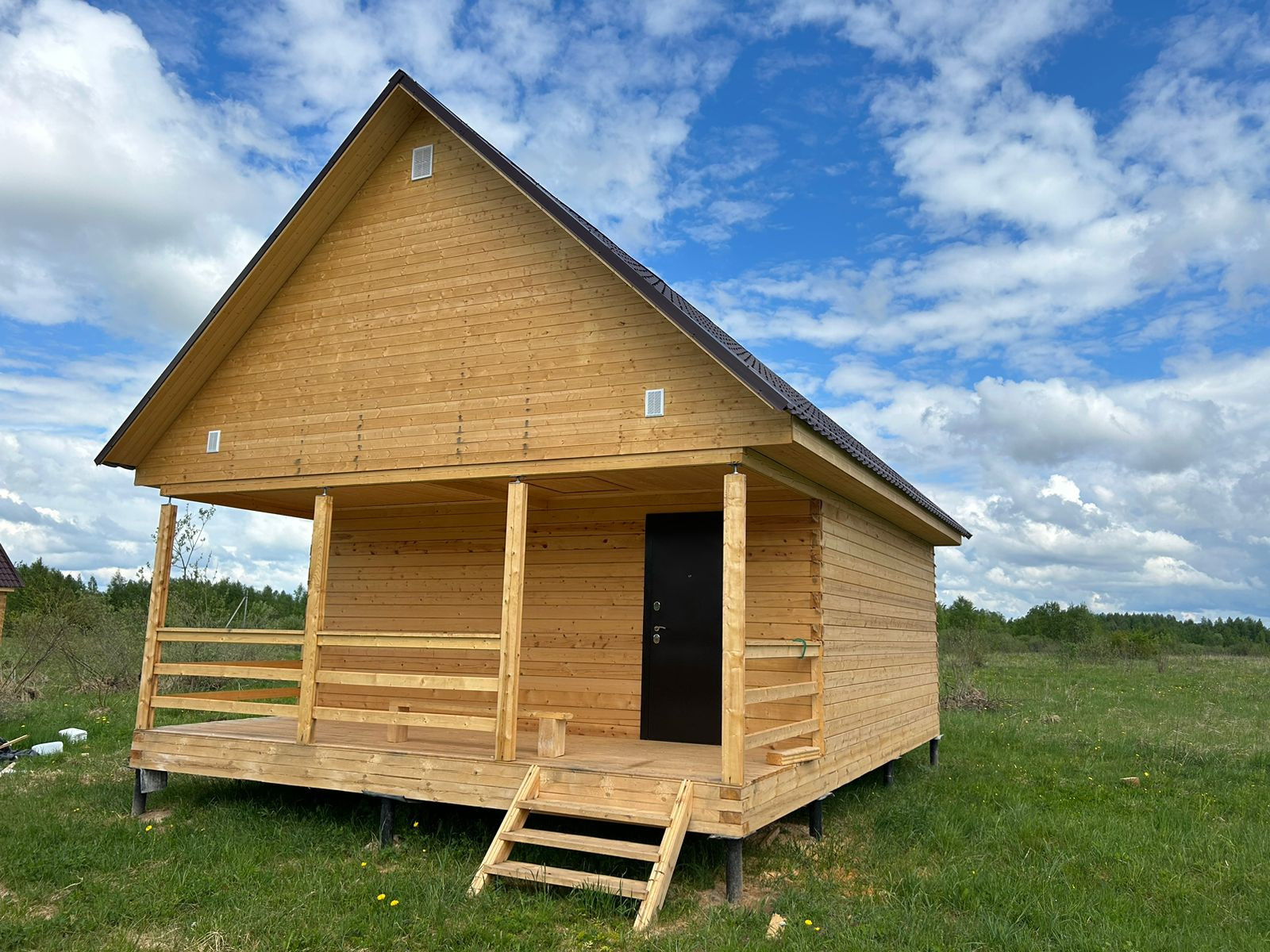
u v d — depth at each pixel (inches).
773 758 306.5
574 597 409.7
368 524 473.4
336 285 385.4
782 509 368.5
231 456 395.5
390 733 352.5
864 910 259.9
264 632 368.8
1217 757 532.1
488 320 347.3
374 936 235.9
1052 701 856.9
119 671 796.6
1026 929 247.1
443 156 369.7
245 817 356.2
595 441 315.0
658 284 336.5
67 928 244.4
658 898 250.2
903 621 494.9
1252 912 268.1
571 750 340.2
